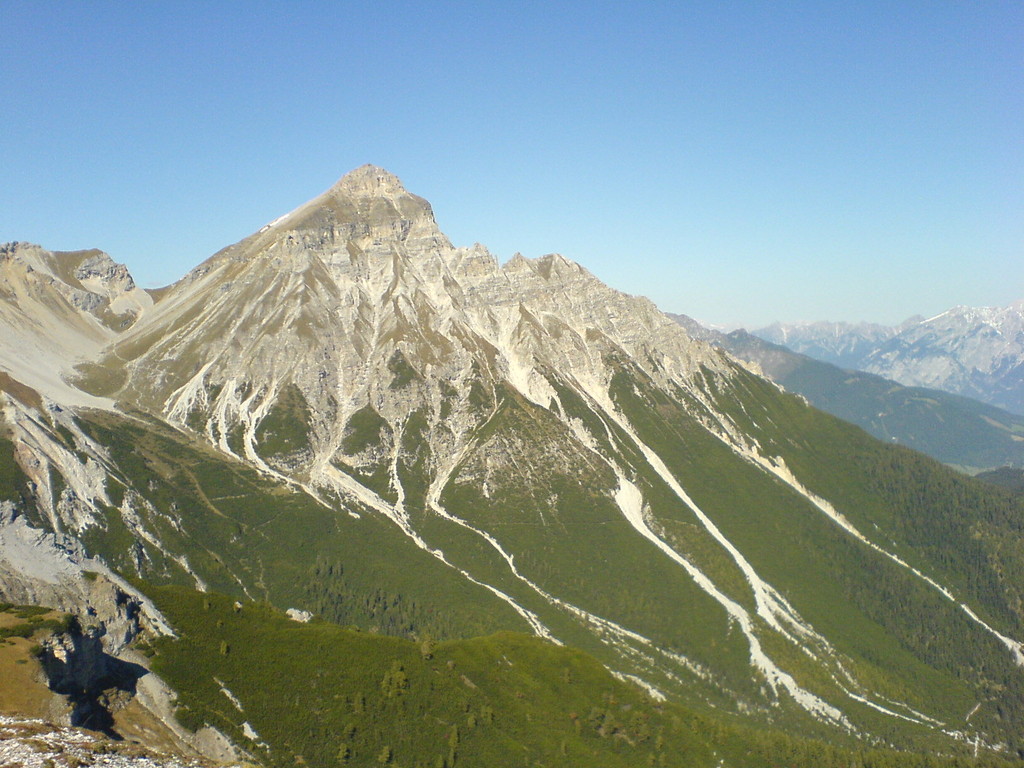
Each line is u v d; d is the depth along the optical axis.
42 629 161.12
